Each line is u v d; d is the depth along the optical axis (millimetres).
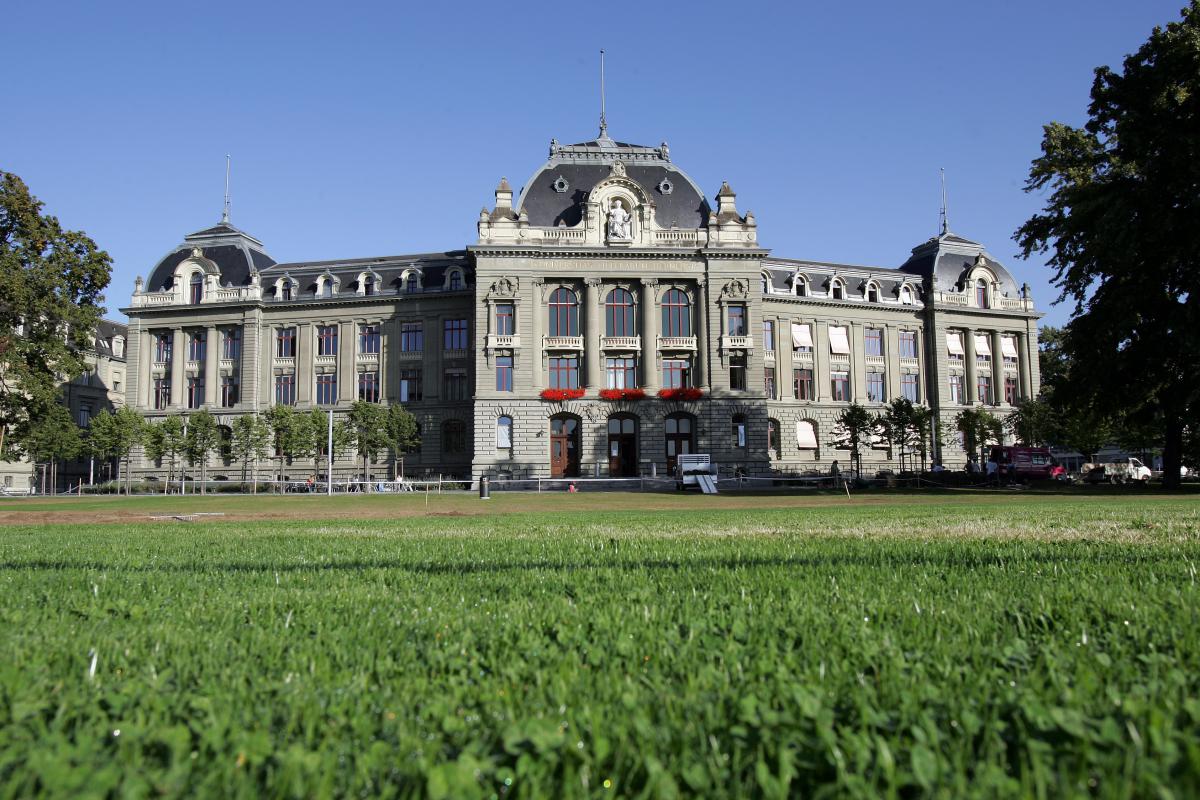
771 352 85938
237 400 82000
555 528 19078
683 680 4812
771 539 14211
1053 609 6605
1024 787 3219
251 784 3307
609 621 6305
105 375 98062
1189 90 37625
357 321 81812
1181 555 10164
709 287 71750
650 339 71188
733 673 4887
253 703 4426
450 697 4477
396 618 6723
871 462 87312
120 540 16250
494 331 70438
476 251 70562
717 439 70250
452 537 16047
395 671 5109
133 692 4543
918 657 5152
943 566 9625
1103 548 11250
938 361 90125
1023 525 16625
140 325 83812
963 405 90125
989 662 5035
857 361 88750
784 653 5379
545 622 6500
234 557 12117
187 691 4645
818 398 86875
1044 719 3793
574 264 71438
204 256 85000
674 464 71438
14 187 48562
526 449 69375
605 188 72188
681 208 74625
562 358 71750
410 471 78750
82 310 51781
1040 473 71438
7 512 34094
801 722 3934
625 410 70438
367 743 3842
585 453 69875
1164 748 3416
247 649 5688
